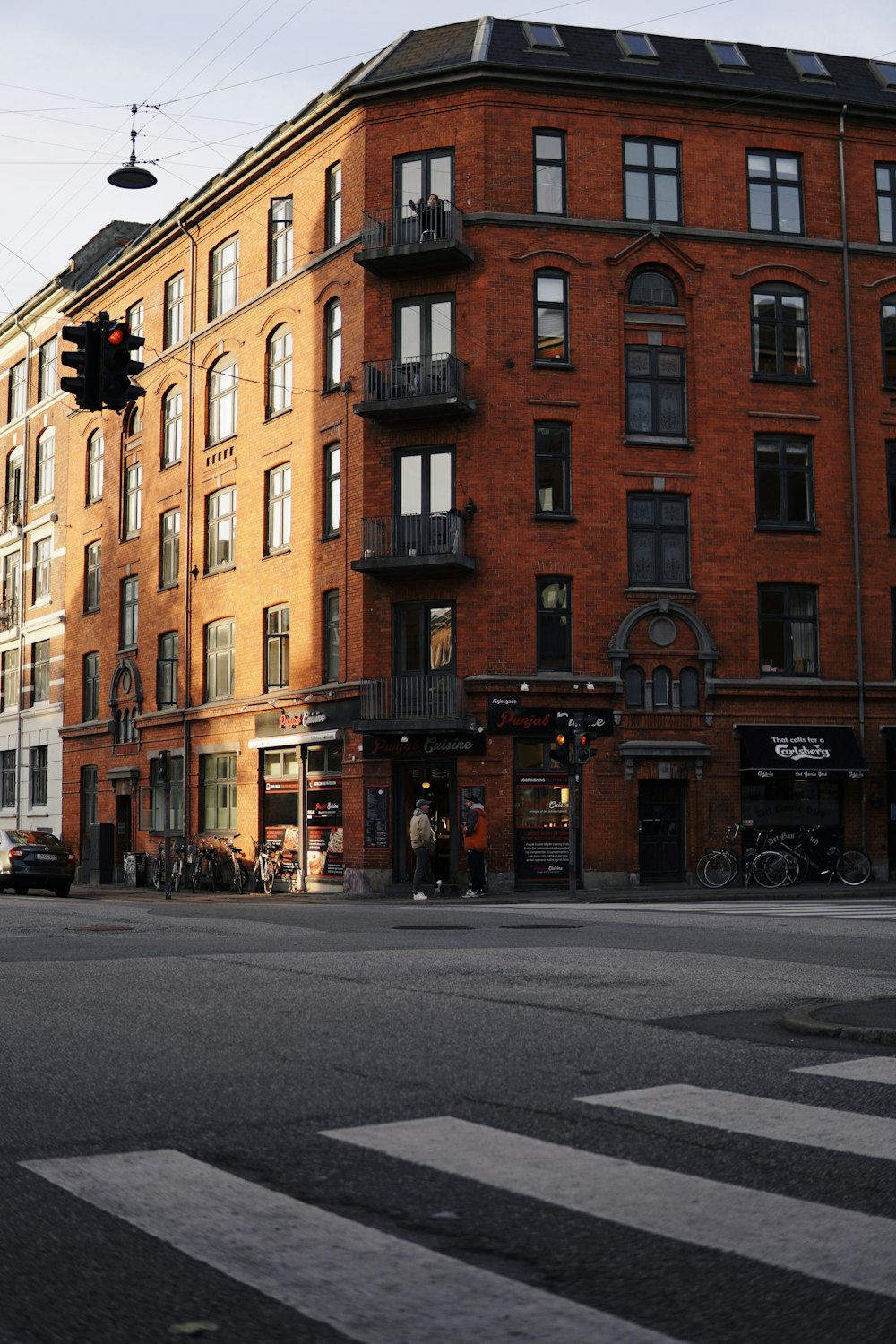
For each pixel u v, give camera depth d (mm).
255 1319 3418
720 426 30453
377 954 12719
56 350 46875
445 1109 5832
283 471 33750
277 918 19125
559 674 29125
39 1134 5398
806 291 31203
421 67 30469
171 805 37812
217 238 36719
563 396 29766
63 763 45219
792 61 32344
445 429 29750
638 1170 4770
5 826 49312
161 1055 7121
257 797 33781
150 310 40031
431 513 29719
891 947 13953
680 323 30516
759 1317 3391
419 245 29188
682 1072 6691
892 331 31750
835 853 30172
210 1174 4777
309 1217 4250
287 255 33969
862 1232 4039
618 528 29734
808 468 30984
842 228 31359
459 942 14539
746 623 30156
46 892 35312
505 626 29047
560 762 26094
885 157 31922
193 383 37500
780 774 30281
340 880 30672
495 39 30703
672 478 30109
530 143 30094
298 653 32531
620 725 29359
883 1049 7355
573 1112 5746
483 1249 3932
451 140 30125
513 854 28719
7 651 50312
